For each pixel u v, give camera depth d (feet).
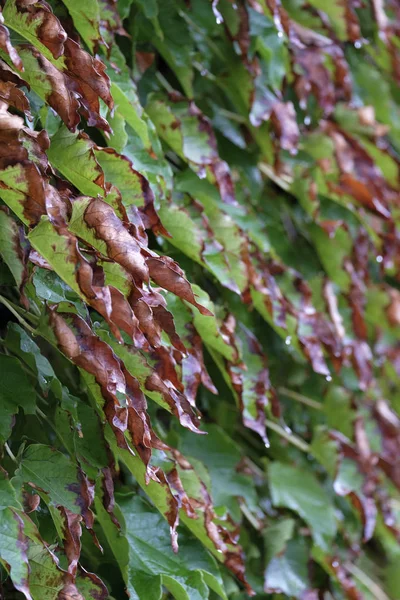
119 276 3.41
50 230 3.32
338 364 4.89
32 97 3.72
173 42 4.51
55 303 3.51
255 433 4.91
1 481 3.34
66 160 3.57
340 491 4.80
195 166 4.35
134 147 4.11
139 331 3.40
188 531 4.02
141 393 3.50
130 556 3.84
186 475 3.94
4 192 3.32
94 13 3.80
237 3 4.57
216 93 4.84
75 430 3.59
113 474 3.78
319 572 4.89
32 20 3.49
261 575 4.59
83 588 3.54
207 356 4.60
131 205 3.67
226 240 4.35
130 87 4.06
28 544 3.34
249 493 4.49
